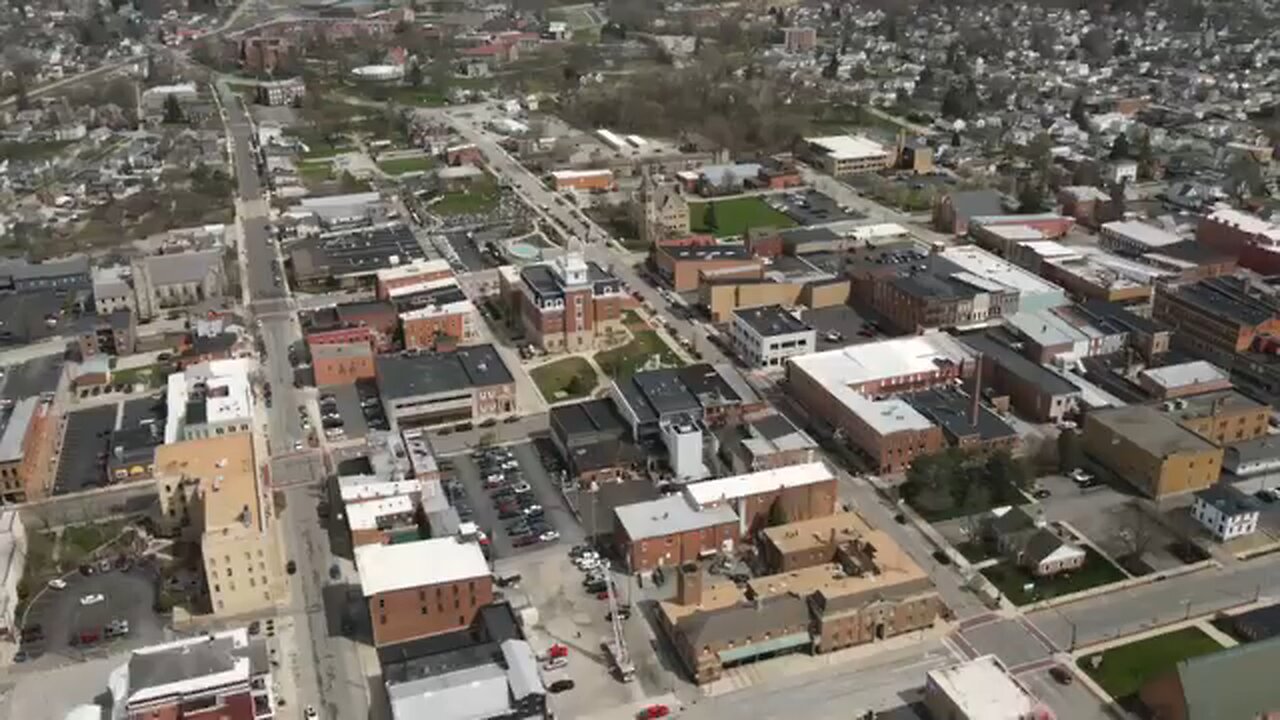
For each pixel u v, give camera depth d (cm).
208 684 16438
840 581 19512
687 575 19325
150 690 16262
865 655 18812
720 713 17550
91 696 18012
